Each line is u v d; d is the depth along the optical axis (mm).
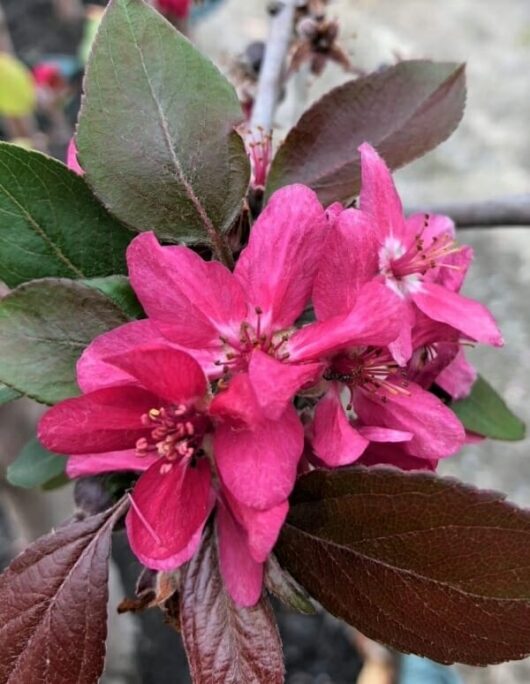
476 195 604
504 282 575
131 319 134
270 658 131
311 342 127
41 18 848
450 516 124
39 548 141
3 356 128
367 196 138
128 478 154
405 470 133
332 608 134
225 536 133
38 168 139
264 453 119
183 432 125
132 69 137
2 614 138
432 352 143
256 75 229
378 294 123
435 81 162
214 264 129
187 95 139
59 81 627
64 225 142
